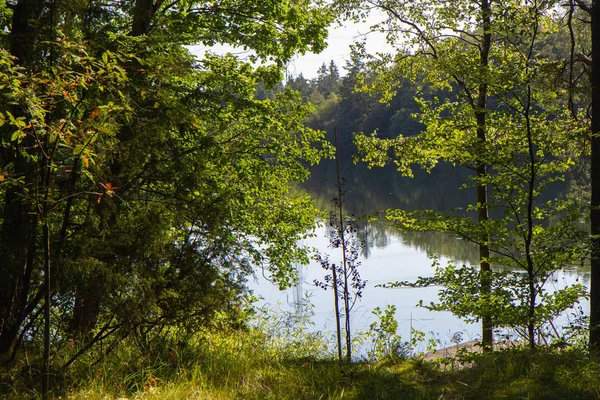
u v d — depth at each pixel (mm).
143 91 5777
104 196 5801
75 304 6203
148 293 5973
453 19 11711
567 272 16719
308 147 12742
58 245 5898
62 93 4844
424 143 12141
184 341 6914
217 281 6605
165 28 9648
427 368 7223
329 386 6430
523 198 8359
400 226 8875
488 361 7082
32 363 5793
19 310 5922
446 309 8008
